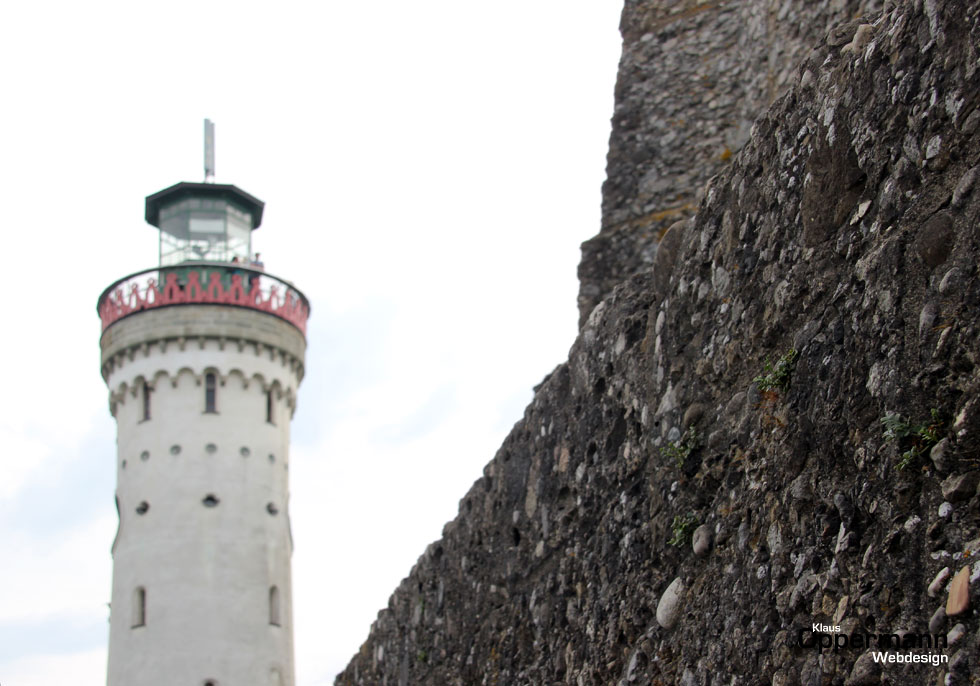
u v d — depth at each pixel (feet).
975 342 19.17
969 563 18.33
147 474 174.29
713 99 45.70
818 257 24.57
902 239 21.33
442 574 47.21
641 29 47.91
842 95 24.48
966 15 20.68
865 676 19.83
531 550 38.58
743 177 28.76
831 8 40.04
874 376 21.26
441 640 46.29
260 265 194.59
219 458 175.52
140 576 168.66
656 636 27.94
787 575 22.95
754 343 26.94
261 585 171.22
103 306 187.62
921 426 19.90
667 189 45.29
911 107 21.86
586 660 32.37
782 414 24.25
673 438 29.58
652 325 32.96
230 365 180.45
